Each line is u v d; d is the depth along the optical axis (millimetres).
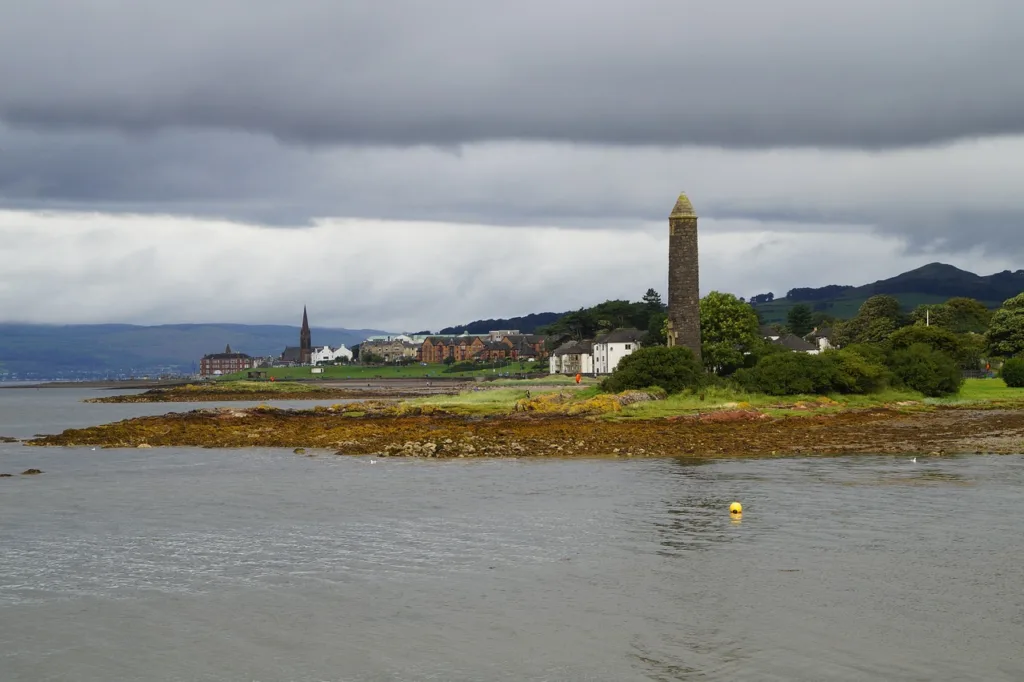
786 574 34938
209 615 31641
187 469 66875
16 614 31969
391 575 35906
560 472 61469
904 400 110688
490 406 116750
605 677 25984
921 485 52781
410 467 65562
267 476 62312
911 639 28234
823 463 63281
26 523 46438
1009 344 170625
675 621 30188
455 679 26109
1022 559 36312
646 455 69312
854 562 36312
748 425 86688
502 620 30609
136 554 39719
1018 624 29312
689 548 39094
